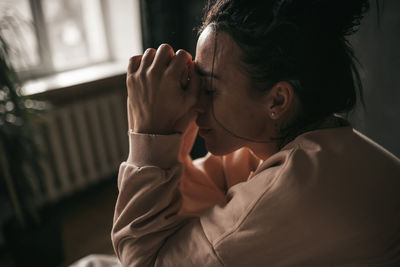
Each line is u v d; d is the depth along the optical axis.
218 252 0.56
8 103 1.72
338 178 0.53
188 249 0.59
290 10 0.52
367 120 1.20
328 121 0.61
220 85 0.58
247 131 0.62
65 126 2.33
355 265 0.54
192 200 0.85
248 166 0.85
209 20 0.60
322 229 0.52
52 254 1.96
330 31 0.54
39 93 2.17
